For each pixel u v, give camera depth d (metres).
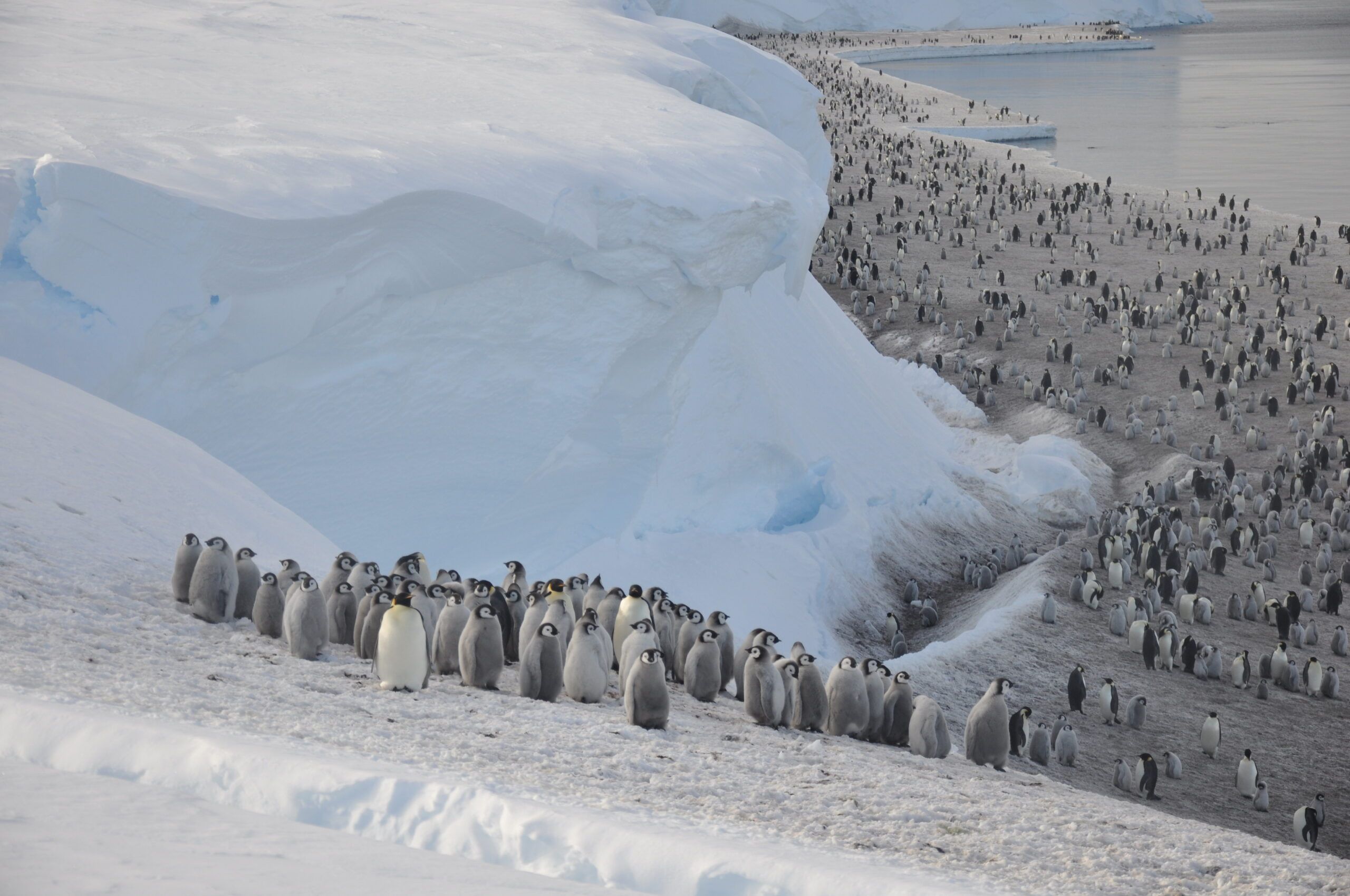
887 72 181.38
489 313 26.81
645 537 29.08
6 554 13.59
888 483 36.09
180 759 7.17
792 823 8.97
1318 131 117.44
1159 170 100.56
